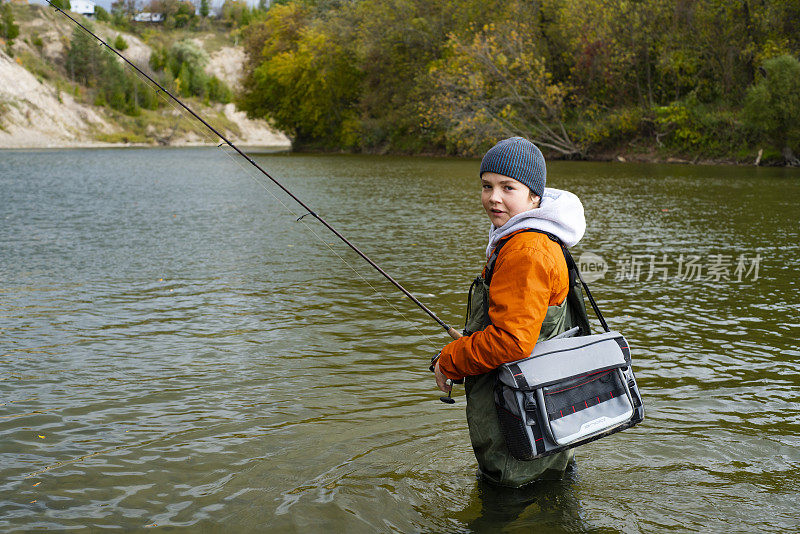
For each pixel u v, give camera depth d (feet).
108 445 11.79
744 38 105.60
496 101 116.67
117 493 10.14
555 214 8.96
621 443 11.68
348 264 27.99
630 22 111.14
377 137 158.81
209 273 26.27
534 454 8.63
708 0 106.63
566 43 120.47
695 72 111.34
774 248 31.53
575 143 116.06
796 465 10.87
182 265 27.78
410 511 9.48
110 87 313.12
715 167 92.84
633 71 113.29
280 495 10.00
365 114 163.22
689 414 13.03
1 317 19.98
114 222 40.63
